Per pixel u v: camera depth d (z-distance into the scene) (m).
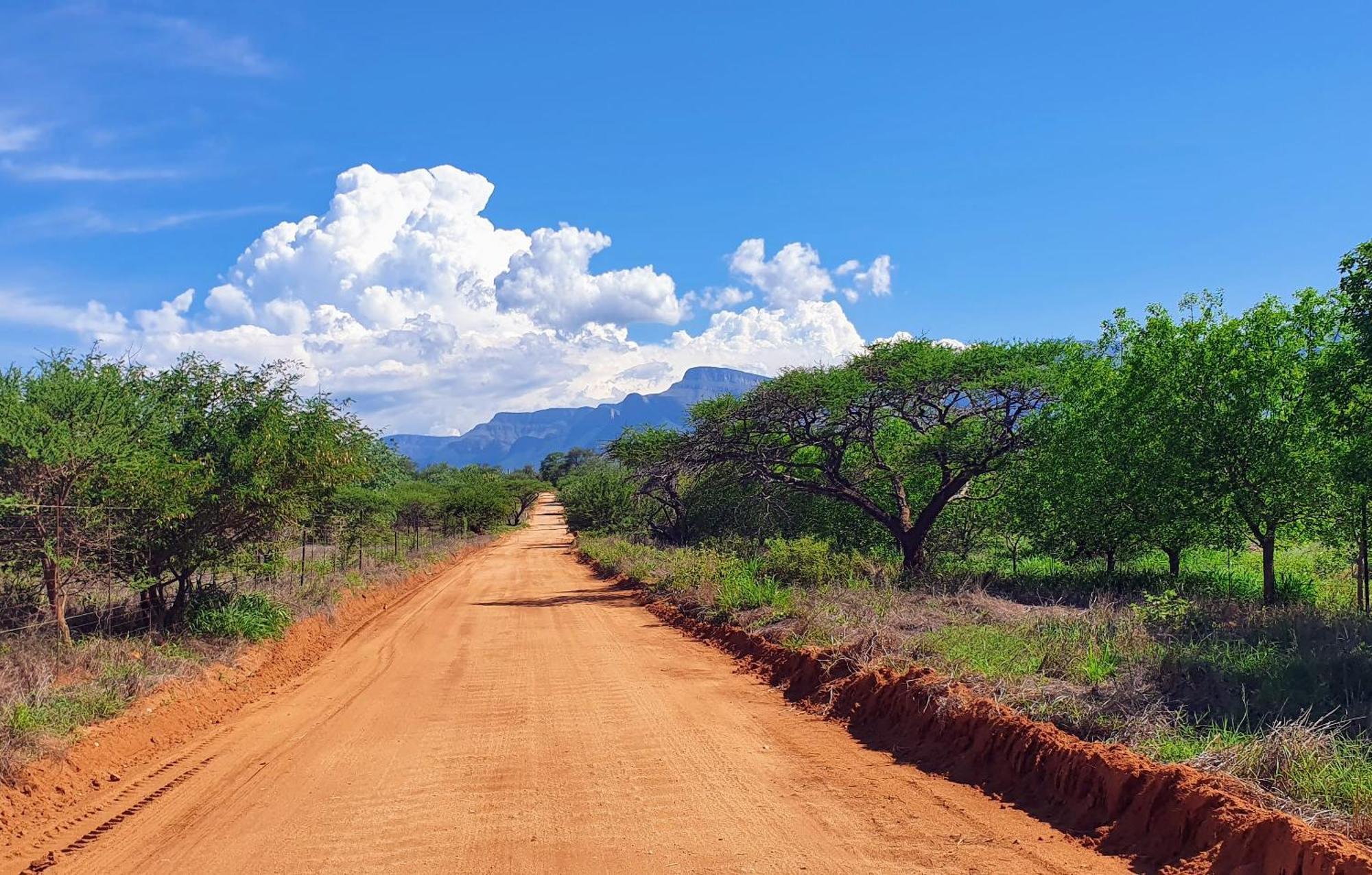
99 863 5.54
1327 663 7.52
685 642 14.77
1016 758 6.49
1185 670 7.54
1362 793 4.72
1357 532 13.59
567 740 8.33
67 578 11.30
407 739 8.58
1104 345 16.38
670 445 26.47
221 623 13.41
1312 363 12.76
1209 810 4.89
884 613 12.77
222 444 13.61
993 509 24.22
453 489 65.75
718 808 6.23
